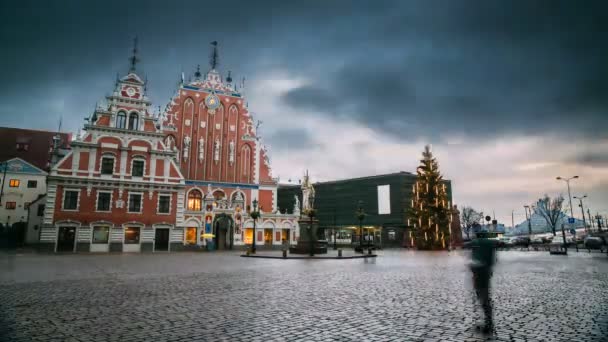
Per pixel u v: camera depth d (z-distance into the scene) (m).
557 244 65.94
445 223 60.75
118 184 49.34
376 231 83.56
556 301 11.88
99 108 50.88
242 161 63.16
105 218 48.06
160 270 22.58
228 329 8.44
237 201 58.41
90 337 7.84
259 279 17.88
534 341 7.44
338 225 89.31
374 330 8.30
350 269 23.28
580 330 8.28
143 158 51.47
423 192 61.72
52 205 45.81
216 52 64.94
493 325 8.71
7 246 56.19
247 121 64.69
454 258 35.41
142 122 52.44
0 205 58.59
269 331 8.27
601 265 26.50
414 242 63.78
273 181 64.56
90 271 21.86
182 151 59.12
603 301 11.88
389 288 14.71
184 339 7.66
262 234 59.91
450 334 7.95
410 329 8.38
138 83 53.31
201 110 61.66
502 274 20.25
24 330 8.39
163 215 51.38
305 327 8.60
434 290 14.15
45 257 35.41
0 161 68.50
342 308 10.75
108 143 49.97
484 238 8.96
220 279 17.88
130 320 9.34
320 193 93.19
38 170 67.56
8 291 14.02
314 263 28.67
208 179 60.12
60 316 9.79
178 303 11.58
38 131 75.62
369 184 86.75
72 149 48.12
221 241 58.38
